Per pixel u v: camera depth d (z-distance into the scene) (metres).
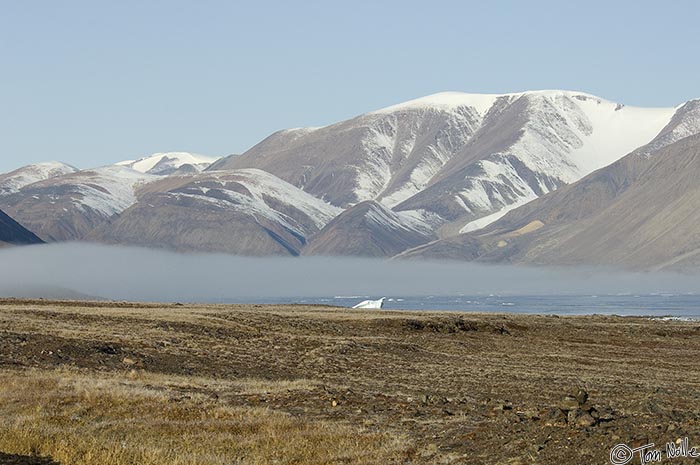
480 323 115.50
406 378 62.72
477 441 31.80
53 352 61.31
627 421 32.25
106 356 62.91
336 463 30.38
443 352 88.81
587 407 36.53
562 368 77.62
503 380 62.97
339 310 140.88
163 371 60.78
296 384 50.97
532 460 28.19
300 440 33.78
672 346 108.25
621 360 88.75
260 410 40.31
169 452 31.62
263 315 109.06
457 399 47.34
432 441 32.84
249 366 66.12
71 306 111.81
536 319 136.62
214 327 88.62
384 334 103.75
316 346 82.75
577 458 27.67
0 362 56.38
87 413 39.53
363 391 49.56
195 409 40.25
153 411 39.81
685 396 51.03
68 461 30.16
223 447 32.97
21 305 108.75
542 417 34.91
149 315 94.94
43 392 43.59
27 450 31.78
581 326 125.75
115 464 30.05
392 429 36.00
